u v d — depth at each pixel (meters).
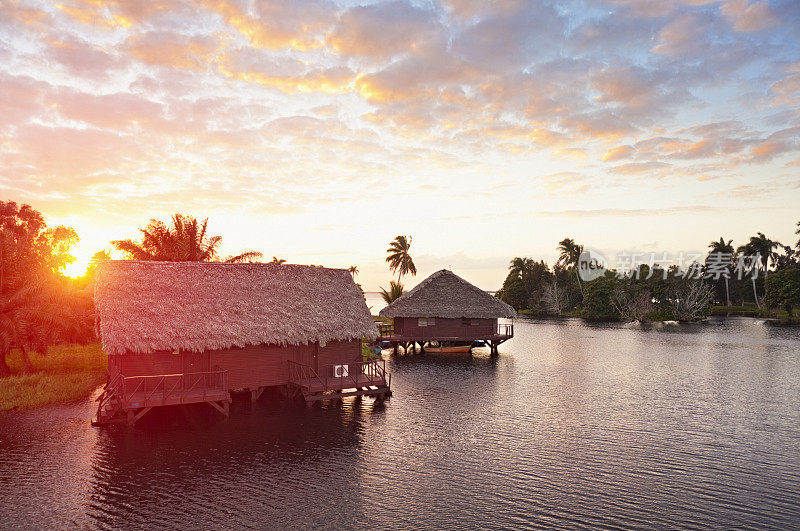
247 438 22.16
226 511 15.40
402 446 21.42
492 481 17.83
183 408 26.48
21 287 33.97
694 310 94.56
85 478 17.73
